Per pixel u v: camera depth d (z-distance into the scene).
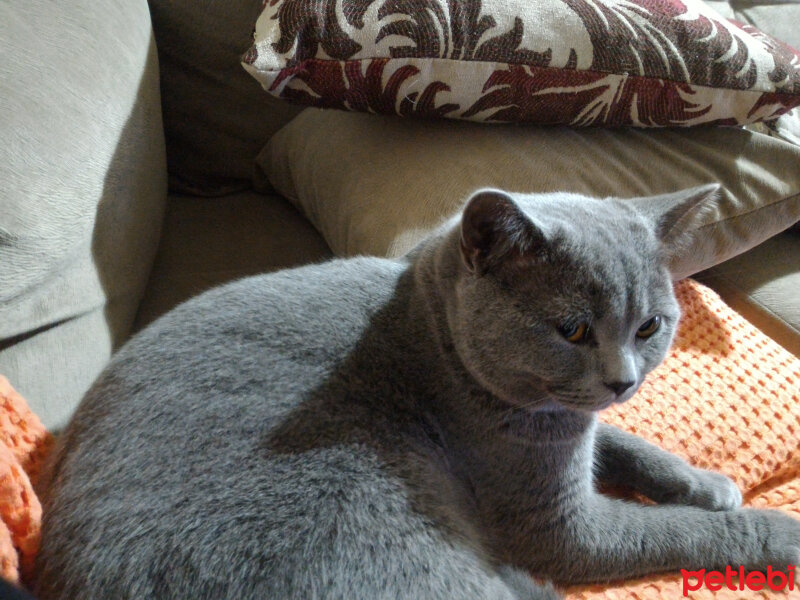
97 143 0.88
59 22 0.92
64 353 0.86
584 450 0.84
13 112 0.74
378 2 1.00
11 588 0.38
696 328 1.17
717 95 1.16
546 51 1.05
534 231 0.71
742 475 0.98
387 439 0.75
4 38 0.81
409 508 0.71
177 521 0.61
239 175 1.62
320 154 1.33
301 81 1.05
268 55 0.98
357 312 0.82
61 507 0.64
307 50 1.01
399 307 0.85
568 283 0.74
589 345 0.76
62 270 0.82
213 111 1.54
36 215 0.72
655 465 0.93
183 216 1.50
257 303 0.79
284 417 0.70
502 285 0.75
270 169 1.53
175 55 1.48
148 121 1.17
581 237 0.75
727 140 1.26
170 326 0.76
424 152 1.15
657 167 1.20
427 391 0.82
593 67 1.08
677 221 0.85
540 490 0.82
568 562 0.82
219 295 0.81
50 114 0.79
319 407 0.73
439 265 0.83
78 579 0.59
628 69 1.09
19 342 0.81
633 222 0.81
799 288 1.36
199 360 0.71
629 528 0.83
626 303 0.76
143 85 1.14
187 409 0.67
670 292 0.84
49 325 0.83
